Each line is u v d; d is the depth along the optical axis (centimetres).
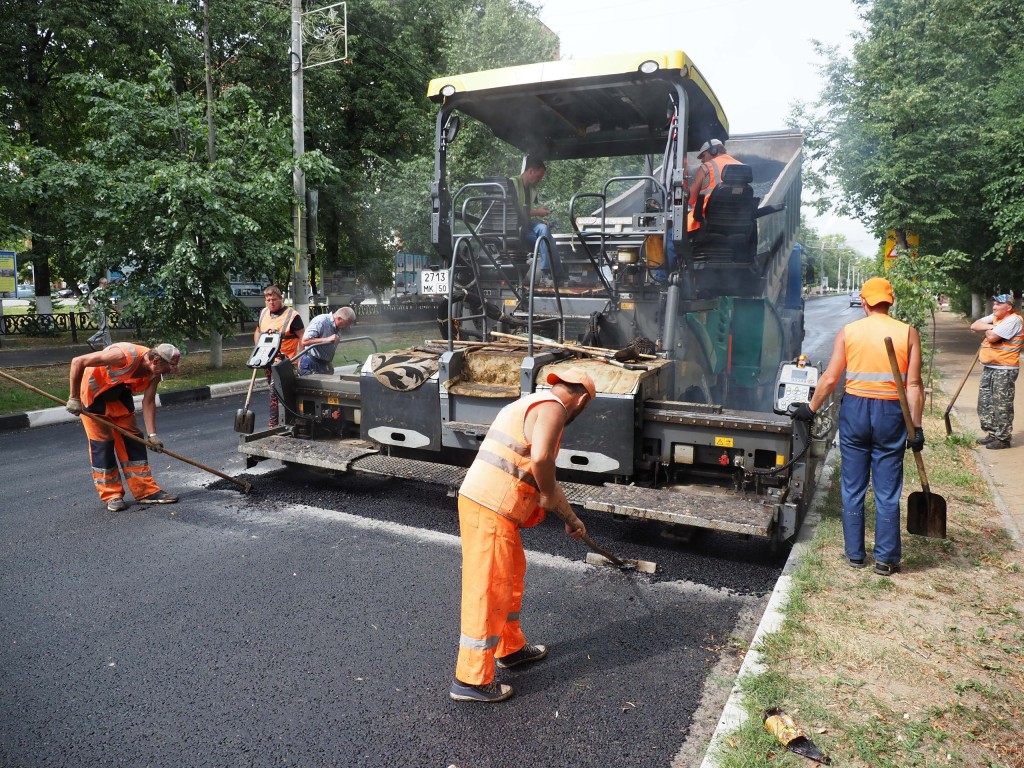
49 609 385
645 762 265
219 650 344
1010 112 1441
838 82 1557
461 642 301
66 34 1566
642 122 652
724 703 303
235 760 265
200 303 1206
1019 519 523
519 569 322
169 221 1121
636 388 466
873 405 413
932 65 1464
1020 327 737
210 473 651
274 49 1884
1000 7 1515
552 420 291
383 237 2186
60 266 1795
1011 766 255
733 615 384
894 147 1468
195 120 1190
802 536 472
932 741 266
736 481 477
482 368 517
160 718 291
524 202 619
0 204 1138
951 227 1517
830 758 256
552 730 284
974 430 829
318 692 310
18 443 788
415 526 514
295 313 760
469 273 623
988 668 317
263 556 459
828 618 360
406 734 281
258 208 1236
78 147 1897
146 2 1647
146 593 405
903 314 1002
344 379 596
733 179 571
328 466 541
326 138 2048
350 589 411
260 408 1016
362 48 2150
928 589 396
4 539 486
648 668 330
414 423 529
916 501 440
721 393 701
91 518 530
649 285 572
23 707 297
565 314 598
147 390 560
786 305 933
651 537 498
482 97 579
